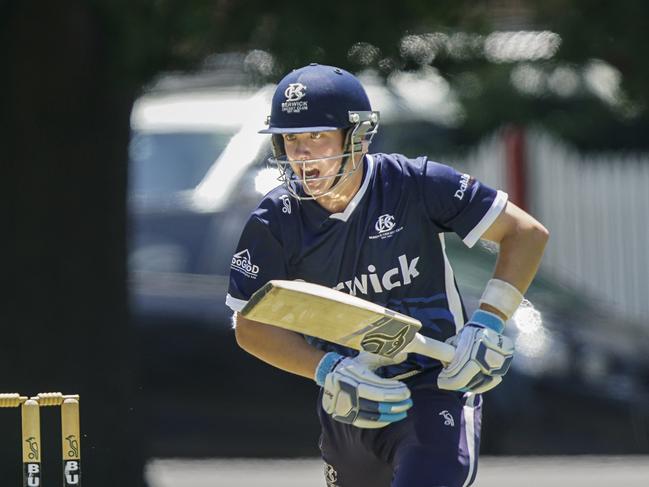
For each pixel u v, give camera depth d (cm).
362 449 1477
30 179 2369
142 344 3466
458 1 2375
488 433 3384
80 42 2348
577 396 3400
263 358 1425
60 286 2389
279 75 2278
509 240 1412
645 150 3994
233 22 2256
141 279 3597
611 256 4538
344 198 1394
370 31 2259
